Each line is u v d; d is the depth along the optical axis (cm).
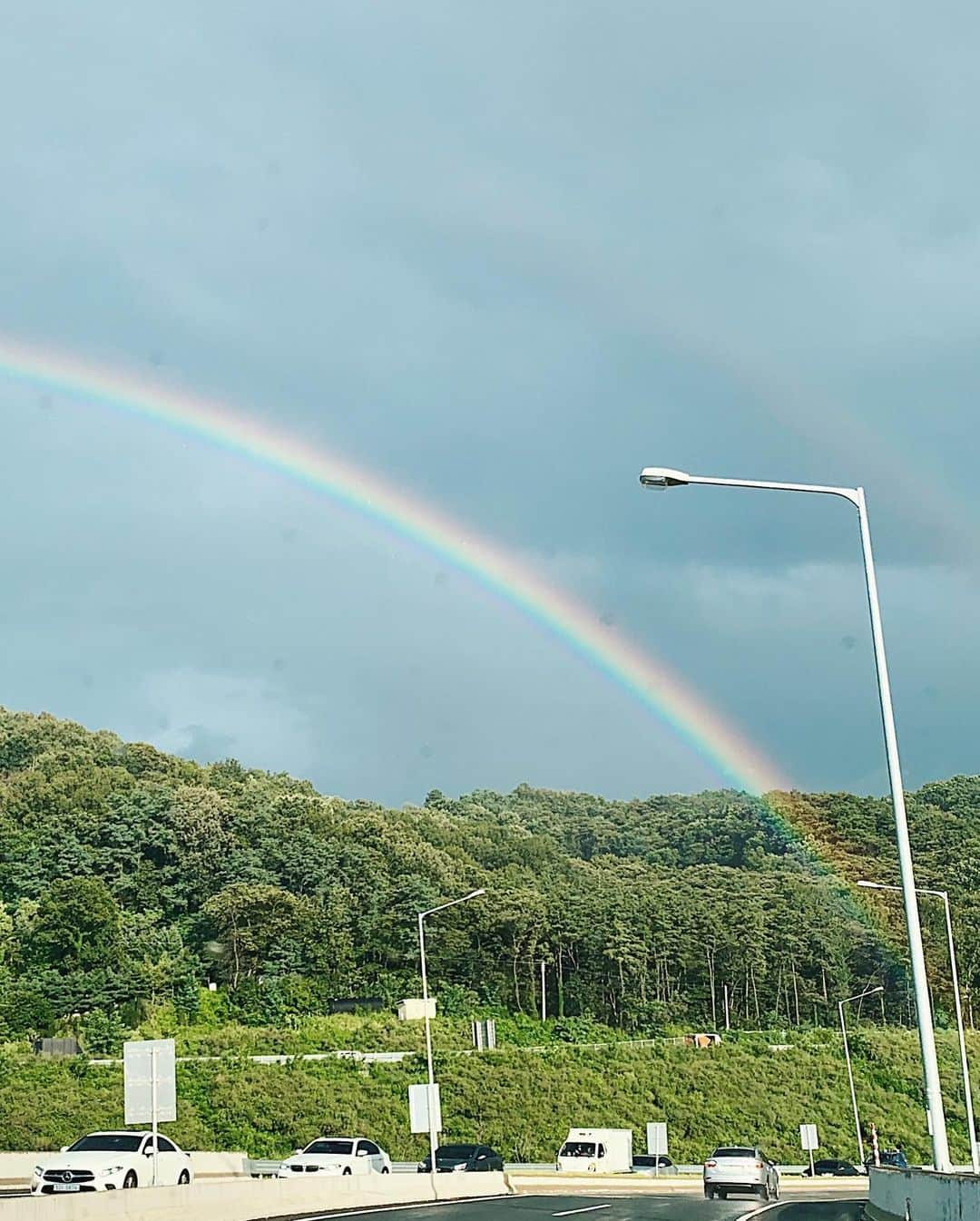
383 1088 9625
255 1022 11856
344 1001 12556
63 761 17175
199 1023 11719
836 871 15125
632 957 13538
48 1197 2630
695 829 19300
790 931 14138
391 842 15575
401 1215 3441
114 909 12750
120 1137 3997
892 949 13525
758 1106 10269
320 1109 9112
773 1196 4922
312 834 15400
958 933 13288
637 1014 13212
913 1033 12250
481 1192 5103
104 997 11388
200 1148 8512
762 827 18025
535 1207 3862
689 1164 9238
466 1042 11281
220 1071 9619
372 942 13475
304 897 13738
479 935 13600
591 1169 7131
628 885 15775
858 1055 11481
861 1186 6962
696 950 13962
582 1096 9956
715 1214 3550
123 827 14612
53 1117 8575
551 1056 10756
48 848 14238
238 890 13200
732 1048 11606
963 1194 2245
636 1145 9412
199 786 15912
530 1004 13300
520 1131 9312
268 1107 9081
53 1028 10894
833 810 16850
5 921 12462
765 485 2933
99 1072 9556
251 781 19100
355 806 18875
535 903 13762
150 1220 2872
